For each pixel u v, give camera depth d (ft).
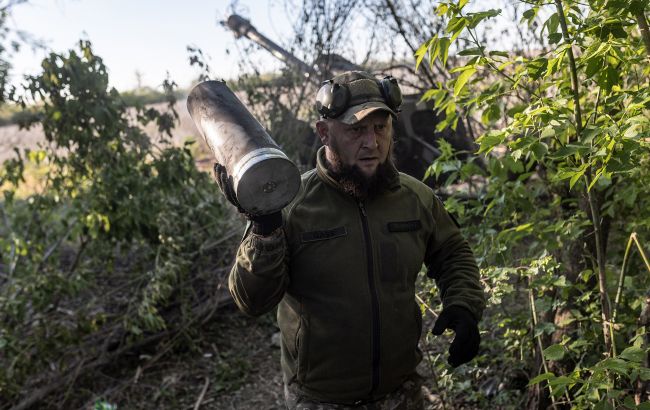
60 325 13.16
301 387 6.61
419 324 6.72
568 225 7.67
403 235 6.50
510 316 9.92
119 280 15.60
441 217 6.98
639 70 8.18
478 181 13.56
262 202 5.65
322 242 6.27
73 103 13.29
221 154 5.92
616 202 8.67
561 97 7.11
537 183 9.18
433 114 17.61
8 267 15.06
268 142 5.79
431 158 17.71
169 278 13.79
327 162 6.45
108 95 13.76
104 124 13.66
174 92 16.21
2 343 11.98
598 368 5.98
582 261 8.65
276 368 13.64
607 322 7.29
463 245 7.06
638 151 6.80
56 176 14.01
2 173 13.96
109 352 14.20
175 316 15.17
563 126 6.60
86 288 14.08
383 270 6.33
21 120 13.79
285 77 17.51
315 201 6.39
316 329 6.36
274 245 5.82
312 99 17.60
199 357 14.21
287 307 6.61
